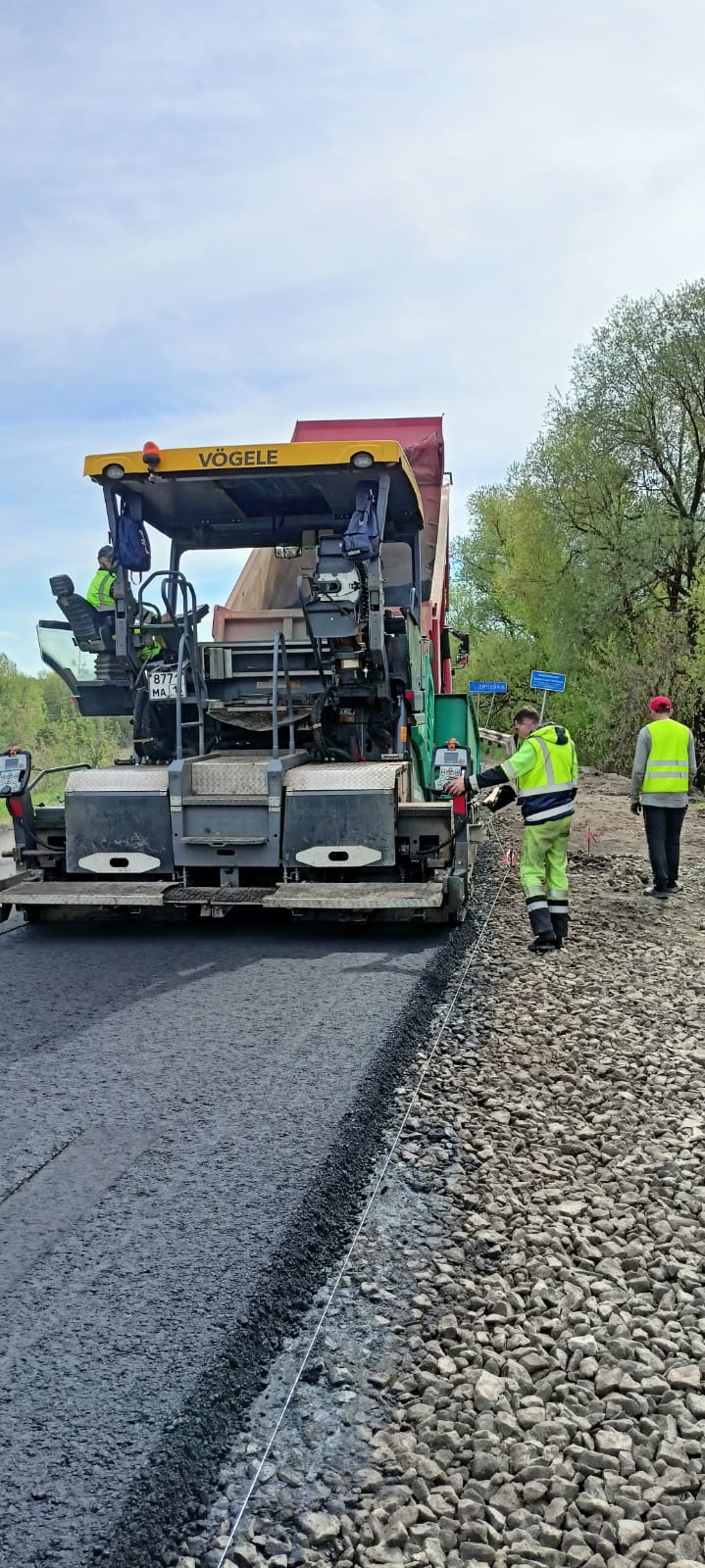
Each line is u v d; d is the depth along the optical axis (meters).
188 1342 2.87
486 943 7.45
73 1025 5.39
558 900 7.40
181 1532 2.35
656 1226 3.67
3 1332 2.90
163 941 7.26
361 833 7.11
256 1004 5.74
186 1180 3.75
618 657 26.72
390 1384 2.87
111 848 7.34
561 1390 2.84
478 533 37.50
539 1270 3.40
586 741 28.47
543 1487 2.49
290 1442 2.64
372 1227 3.64
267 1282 3.15
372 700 7.75
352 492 7.97
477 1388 2.83
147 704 8.02
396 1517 2.40
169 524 8.91
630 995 6.23
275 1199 3.62
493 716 35.59
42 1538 2.24
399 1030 5.32
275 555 9.21
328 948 7.05
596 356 26.97
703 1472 2.56
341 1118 4.25
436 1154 4.18
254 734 8.16
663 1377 2.90
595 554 26.41
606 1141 4.35
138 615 7.95
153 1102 4.40
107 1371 2.75
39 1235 3.38
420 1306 3.20
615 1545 2.35
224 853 7.23
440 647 10.88
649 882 10.22
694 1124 4.51
